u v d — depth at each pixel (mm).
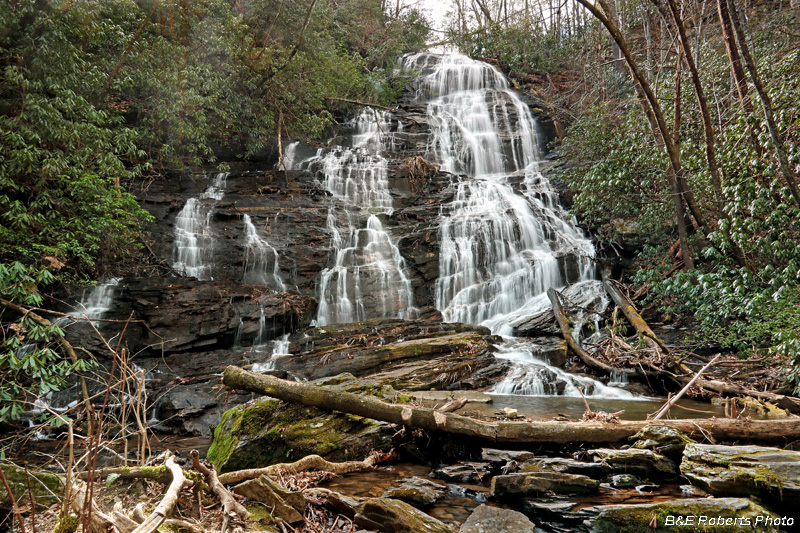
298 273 12727
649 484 4066
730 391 7555
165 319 9484
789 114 7719
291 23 16609
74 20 9555
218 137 16703
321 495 3744
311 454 4797
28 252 8219
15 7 8820
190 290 10289
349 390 5613
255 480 3584
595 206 13547
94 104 11500
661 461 4215
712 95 11117
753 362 8469
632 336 10828
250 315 10336
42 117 8531
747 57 6785
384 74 24766
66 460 5629
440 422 4816
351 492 4047
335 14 23906
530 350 10008
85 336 8711
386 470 4691
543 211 16078
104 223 9672
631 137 11867
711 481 3656
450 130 21438
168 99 12953
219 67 15375
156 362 8945
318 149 18719
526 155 21328
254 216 13961
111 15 11680
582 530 3391
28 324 6477
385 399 5652
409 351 9273
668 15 12398
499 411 6066
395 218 15102
